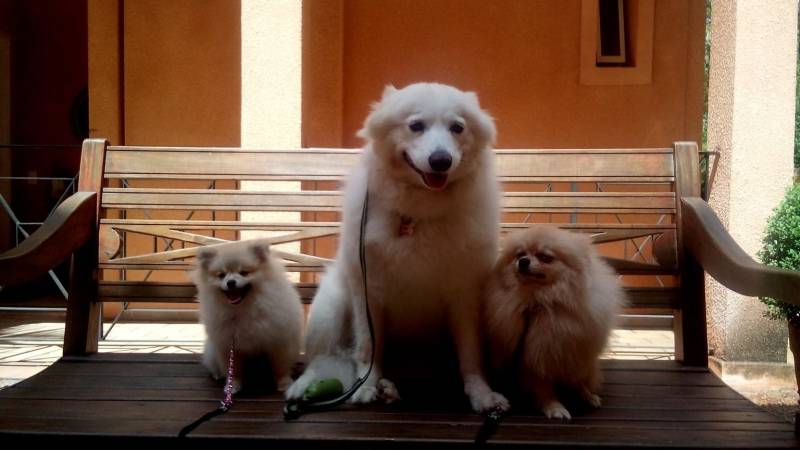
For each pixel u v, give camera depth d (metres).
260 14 2.46
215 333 1.59
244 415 1.38
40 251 1.58
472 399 1.43
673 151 1.87
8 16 4.72
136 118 3.53
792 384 2.67
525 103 3.61
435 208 1.46
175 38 3.50
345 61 3.61
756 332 2.69
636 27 3.54
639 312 3.62
